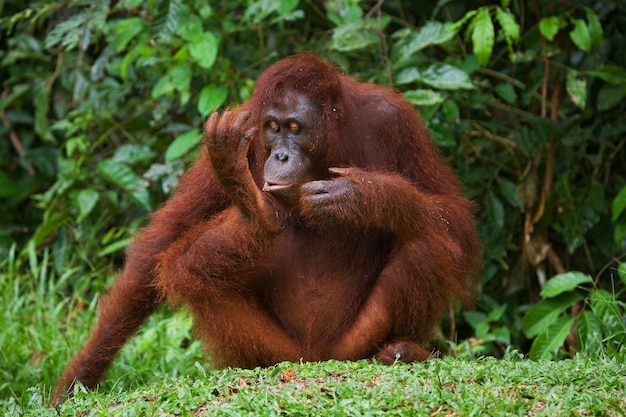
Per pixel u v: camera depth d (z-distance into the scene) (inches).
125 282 348.5
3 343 425.1
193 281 320.5
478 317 469.4
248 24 500.4
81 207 505.4
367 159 347.6
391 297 329.1
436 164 355.3
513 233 504.4
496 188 510.0
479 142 500.1
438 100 439.2
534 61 512.7
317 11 537.3
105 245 542.0
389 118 348.5
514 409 249.4
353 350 333.4
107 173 498.9
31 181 605.9
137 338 440.1
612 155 495.2
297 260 343.3
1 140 626.2
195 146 497.4
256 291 346.3
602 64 486.3
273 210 313.4
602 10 493.0
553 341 404.8
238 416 248.2
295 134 325.4
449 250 329.1
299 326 345.7
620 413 243.8
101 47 595.2
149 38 479.8
